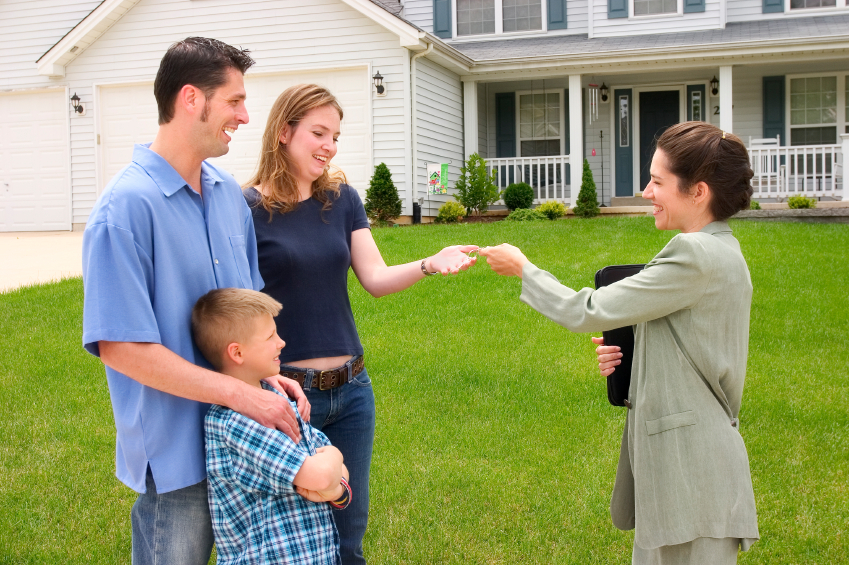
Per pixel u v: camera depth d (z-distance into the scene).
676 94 15.77
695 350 1.97
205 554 2.06
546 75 14.50
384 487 3.87
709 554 1.94
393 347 6.02
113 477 4.04
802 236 9.77
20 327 6.67
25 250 10.98
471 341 6.14
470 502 3.73
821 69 14.88
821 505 3.61
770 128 15.19
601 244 9.34
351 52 13.02
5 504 3.74
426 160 13.55
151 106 13.84
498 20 16.34
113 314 1.79
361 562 2.63
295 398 2.25
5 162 14.54
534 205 15.70
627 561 3.21
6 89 14.41
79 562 3.25
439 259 2.61
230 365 1.98
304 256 2.48
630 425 2.18
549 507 3.67
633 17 15.38
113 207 1.83
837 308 6.81
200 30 13.51
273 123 2.49
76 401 5.08
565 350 5.91
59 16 14.42
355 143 13.16
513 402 4.97
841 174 14.80
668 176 2.06
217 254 2.10
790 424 4.57
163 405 1.92
